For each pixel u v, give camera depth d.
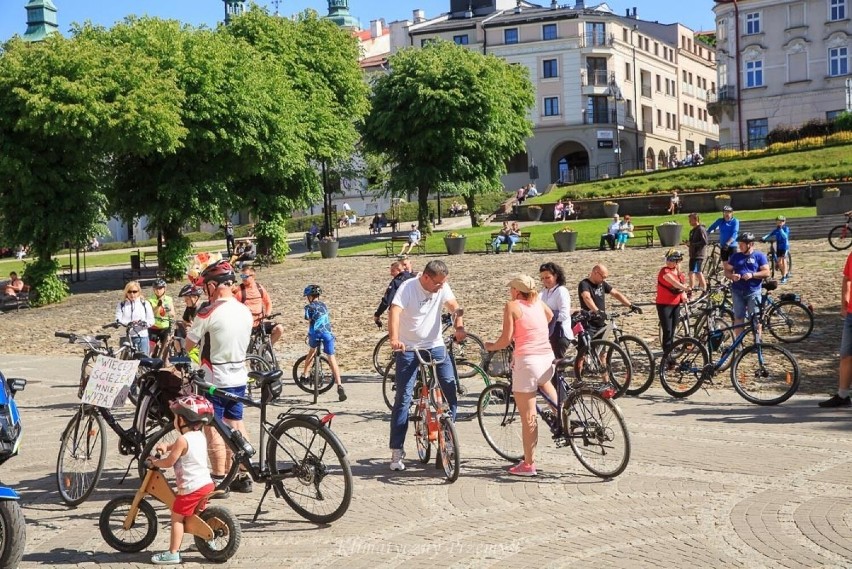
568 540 7.13
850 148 59.97
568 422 9.16
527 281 9.16
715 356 13.09
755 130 77.56
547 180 92.50
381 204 93.44
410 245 43.28
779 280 23.98
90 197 38.44
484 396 10.14
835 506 7.62
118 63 36.38
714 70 120.38
